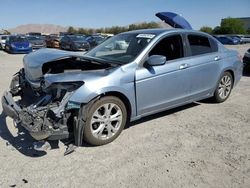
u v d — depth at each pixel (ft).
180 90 15.93
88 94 11.96
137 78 13.66
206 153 12.39
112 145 13.10
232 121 16.28
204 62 17.08
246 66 33.35
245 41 147.54
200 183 10.19
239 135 14.34
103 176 10.60
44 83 12.57
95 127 12.83
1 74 32.12
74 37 80.64
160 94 14.85
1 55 60.39
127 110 13.97
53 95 12.34
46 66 14.11
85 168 11.12
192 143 13.37
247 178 10.52
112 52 16.03
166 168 11.17
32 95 14.16
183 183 10.18
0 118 16.43
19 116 11.98
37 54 15.83
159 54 15.01
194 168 11.18
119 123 13.50
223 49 19.10
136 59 13.99
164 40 15.39
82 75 12.49
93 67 14.52
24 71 15.46
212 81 18.10
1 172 10.76
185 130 14.89
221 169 11.11
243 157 12.07
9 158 11.82
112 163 11.52
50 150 12.52
